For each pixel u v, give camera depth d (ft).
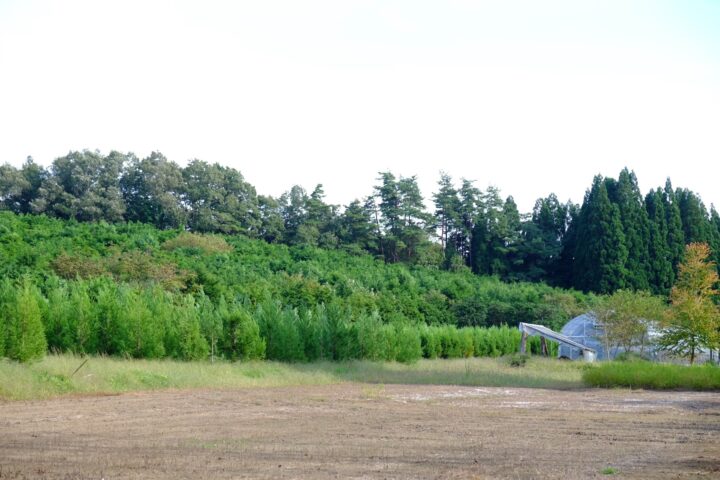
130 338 81.20
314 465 31.04
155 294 93.81
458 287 216.74
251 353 92.94
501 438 40.86
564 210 303.27
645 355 137.59
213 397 61.57
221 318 94.17
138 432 40.37
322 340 106.01
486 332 152.15
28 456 32.09
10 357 65.92
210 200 265.34
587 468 31.45
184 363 81.51
